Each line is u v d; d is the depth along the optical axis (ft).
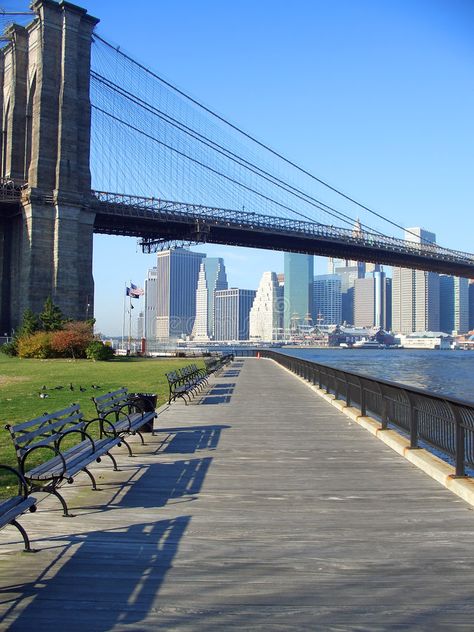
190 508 25.93
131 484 30.22
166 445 41.57
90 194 293.23
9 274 297.74
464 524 23.84
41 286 273.75
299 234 351.87
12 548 20.89
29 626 15.42
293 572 18.92
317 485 30.25
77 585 17.85
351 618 15.89
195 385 78.59
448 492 28.94
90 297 286.05
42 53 286.46
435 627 15.40
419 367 344.08
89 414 60.08
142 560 19.85
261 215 345.51
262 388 92.27
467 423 29.32
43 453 38.75
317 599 16.99
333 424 52.54
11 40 305.12
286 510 25.72
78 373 140.05
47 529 22.95
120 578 18.37
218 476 32.12
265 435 46.16
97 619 15.80
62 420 29.32
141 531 22.80
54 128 286.66
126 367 170.91
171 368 165.07
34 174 282.15
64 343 224.94
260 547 21.13
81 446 30.83
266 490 29.17
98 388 92.38
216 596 17.16
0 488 29.43
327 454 38.55
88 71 298.97
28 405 67.62
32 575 18.56
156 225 323.78
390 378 246.68
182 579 18.33
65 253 277.03
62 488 29.30
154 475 32.24
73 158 286.46
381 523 23.95
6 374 135.44
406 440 40.73
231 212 339.16
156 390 89.51
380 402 48.19
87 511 25.36
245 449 40.19
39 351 226.38
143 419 41.57
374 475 32.55
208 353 298.76
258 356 287.69
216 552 20.62
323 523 23.93
